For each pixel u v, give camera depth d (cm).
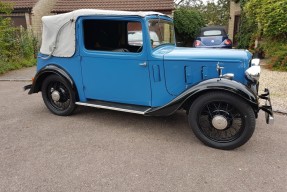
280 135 411
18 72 965
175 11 1609
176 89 402
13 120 482
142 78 413
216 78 361
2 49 998
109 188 286
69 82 464
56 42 462
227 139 365
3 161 340
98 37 465
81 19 430
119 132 427
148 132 427
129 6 1518
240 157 348
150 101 420
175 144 386
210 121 371
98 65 437
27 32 1207
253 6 995
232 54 385
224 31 1173
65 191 281
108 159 344
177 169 321
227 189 284
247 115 344
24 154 358
